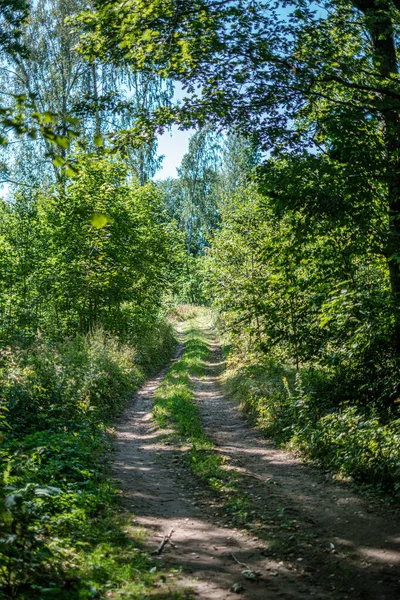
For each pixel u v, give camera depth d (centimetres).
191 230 6369
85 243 2134
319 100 1143
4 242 2138
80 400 1286
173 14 948
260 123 1094
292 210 1035
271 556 572
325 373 1234
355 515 714
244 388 1708
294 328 1204
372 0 1063
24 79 3162
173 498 784
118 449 1124
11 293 2133
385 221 1080
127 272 2341
